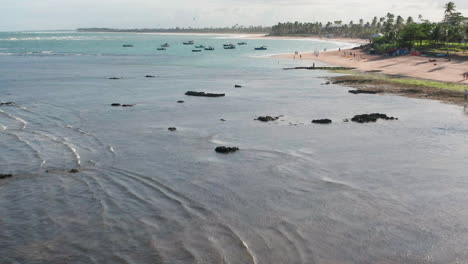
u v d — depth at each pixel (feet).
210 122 123.75
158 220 57.93
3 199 65.21
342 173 77.61
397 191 68.74
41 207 62.28
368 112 139.33
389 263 47.47
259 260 47.73
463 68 278.46
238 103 159.33
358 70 302.04
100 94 184.65
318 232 54.49
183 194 67.31
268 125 119.34
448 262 47.73
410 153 90.84
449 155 89.25
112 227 55.93
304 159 86.33
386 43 545.03
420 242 52.13
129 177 75.25
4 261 47.57
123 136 106.01
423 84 210.59
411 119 127.24
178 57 499.51
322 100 165.89
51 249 50.39
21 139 101.60
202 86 216.33
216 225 56.44
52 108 146.92
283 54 540.11
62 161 84.53
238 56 512.63
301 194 67.36
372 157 87.76
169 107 150.00
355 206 62.69
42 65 367.04
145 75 279.69
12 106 150.41
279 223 57.00
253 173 77.56
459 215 59.82
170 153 90.74
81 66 359.25
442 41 464.24
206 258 48.16
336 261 47.75
